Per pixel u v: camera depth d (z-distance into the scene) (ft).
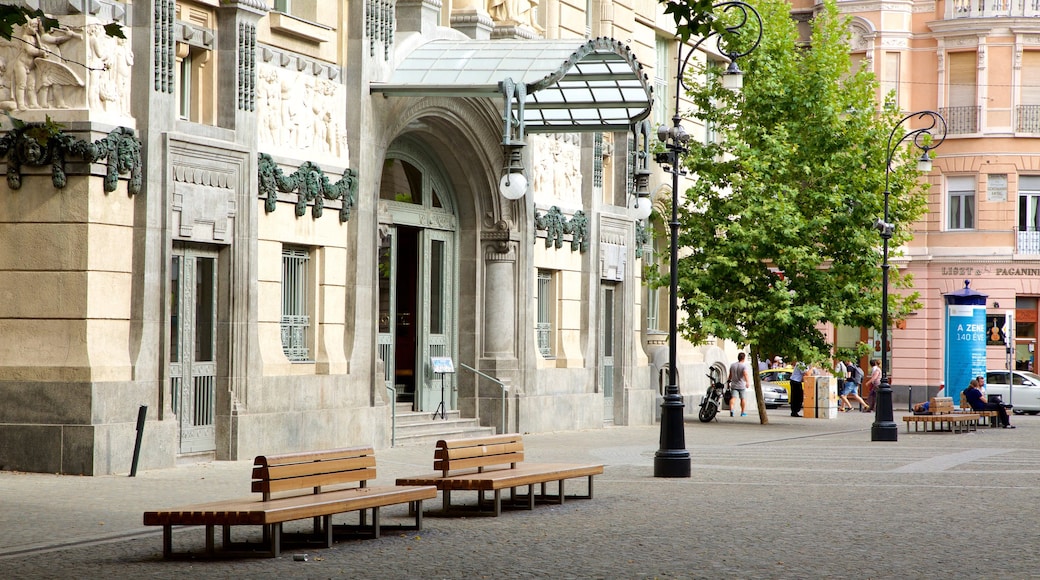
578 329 106.22
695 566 38.63
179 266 66.33
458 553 40.98
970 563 39.37
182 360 66.59
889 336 176.24
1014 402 159.33
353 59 78.69
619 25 111.45
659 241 130.31
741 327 122.62
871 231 122.42
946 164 172.76
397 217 87.76
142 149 62.95
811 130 122.83
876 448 91.50
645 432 103.45
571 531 46.16
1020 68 170.71
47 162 60.49
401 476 63.21
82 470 59.88
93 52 60.54
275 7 75.10
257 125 70.74
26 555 39.60
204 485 57.00
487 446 51.78
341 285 78.07
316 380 74.84
